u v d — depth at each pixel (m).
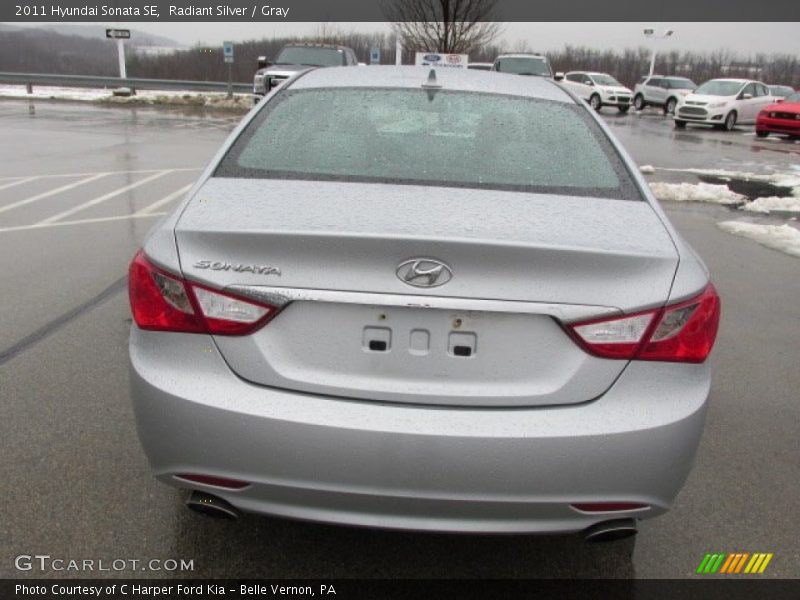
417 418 1.96
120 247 6.35
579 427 1.95
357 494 1.98
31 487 2.78
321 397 1.99
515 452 1.94
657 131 22.27
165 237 2.09
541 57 21.34
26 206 8.09
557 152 2.64
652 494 2.04
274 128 2.72
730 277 6.08
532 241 2.00
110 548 2.47
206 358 2.02
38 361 3.90
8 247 6.28
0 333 4.28
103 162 11.63
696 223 8.30
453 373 2.00
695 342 2.03
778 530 2.72
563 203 2.31
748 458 3.23
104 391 3.58
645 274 2.00
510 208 2.23
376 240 1.93
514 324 1.98
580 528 2.05
